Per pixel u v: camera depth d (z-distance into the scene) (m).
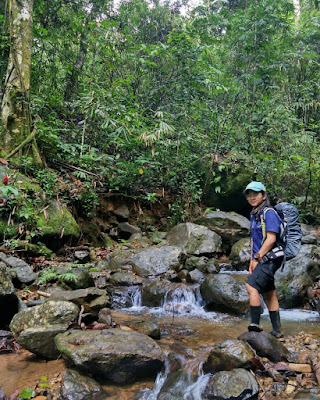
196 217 8.21
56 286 4.34
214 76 10.35
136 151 8.25
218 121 9.61
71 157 7.30
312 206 9.45
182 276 5.47
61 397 2.43
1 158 6.03
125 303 4.63
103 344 2.72
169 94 9.79
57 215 5.81
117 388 2.63
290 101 11.17
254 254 3.24
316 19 11.66
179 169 8.43
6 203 5.26
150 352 2.76
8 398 2.36
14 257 4.66
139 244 6.67
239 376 2.50
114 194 7.47
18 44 6.58
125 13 10.59
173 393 2.55
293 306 4.60
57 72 9.63
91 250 6.18
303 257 5.10
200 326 3.88
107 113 7.41
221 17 10.94
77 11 9.70
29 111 6.64
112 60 9.43
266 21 9.75
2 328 3.52
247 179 8.77
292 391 2.47
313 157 8.85
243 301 4.33
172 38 9.11
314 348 3.12
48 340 2.92
